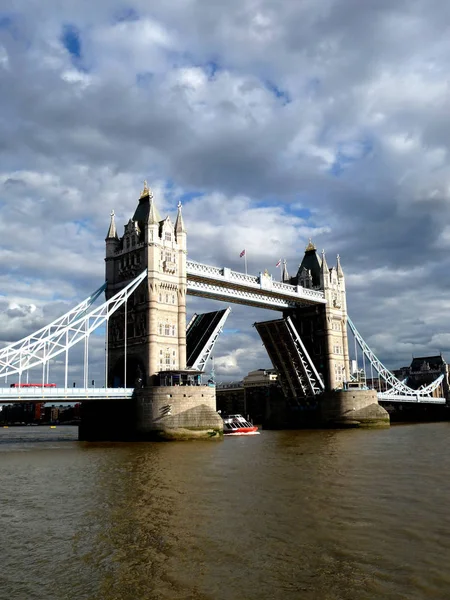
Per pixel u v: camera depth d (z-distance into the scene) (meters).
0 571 22.08
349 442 72.81
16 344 73.62
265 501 33.00
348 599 18.53
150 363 84.75
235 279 99.25
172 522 28.59
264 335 108.50
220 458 55.22
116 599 19.08
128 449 67.69
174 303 89.88
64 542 25.73
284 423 117.69
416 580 19.91
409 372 188.62
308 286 121.62
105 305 81.44
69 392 75.56
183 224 92.62
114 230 95.88
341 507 30.92
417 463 48.94
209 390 83.50
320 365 119.44
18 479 44.56
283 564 21.91
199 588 19.81
